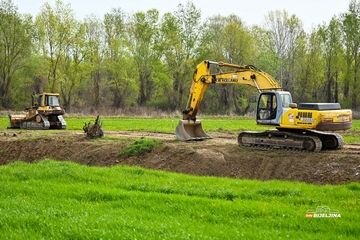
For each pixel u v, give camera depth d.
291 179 17.23
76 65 62.91
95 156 22.94
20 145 26.06
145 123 41.22
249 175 18.42
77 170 16.02
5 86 63.34
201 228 9.10
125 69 67.75
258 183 14.45
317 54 64.88
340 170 16.59
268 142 20.39
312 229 9.20
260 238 8.44
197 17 65.94
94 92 69.81
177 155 20.95
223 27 68.56
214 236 8.53
